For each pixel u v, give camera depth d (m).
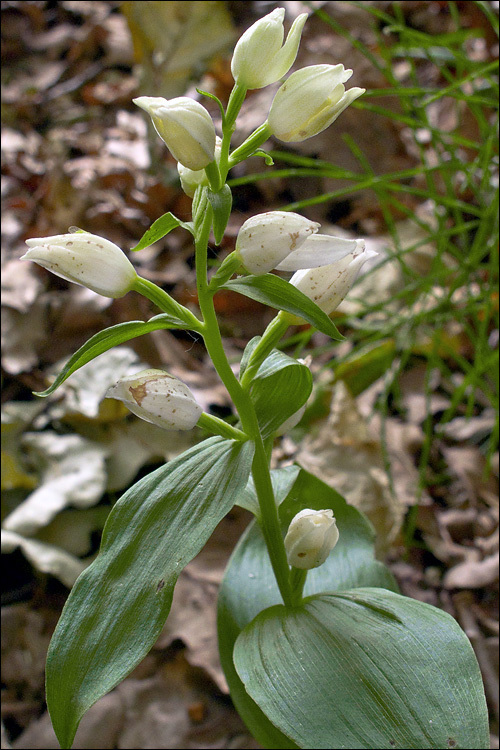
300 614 0.20
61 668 0.18
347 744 0.18
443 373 0.35
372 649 0.19
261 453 0.20
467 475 0.33
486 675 0.26
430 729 0.18
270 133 0.18
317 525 0.19
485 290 0.32
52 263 0.18
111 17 0.71
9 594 0.30
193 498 0.19
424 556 0.31
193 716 0.27
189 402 0.18
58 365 0.37
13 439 0.32
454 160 0.31
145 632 0.18
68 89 0.64
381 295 0.41
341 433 0.33
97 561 0.18
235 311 0.43
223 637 0.23
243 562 0.24
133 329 0.18
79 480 0.31
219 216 0.17
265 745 0.23
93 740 0.26
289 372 0.20
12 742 0.26
